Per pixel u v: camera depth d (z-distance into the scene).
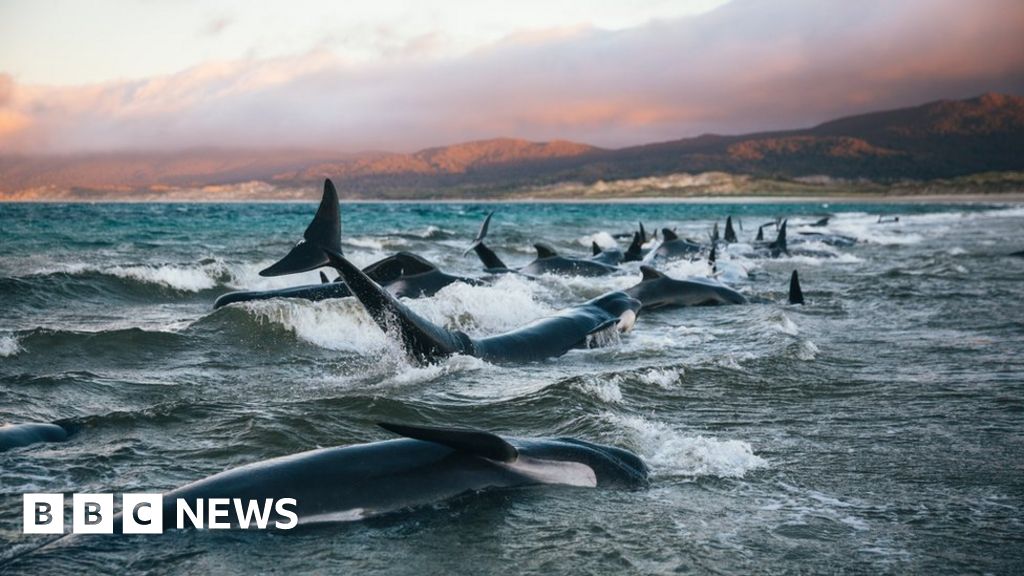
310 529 5.75
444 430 6.05
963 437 8.41
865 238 43.62
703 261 25.97
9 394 9.49
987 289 21.16
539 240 42.19
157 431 8.08
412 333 11.09
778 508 6.46
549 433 8.49
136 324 14.94
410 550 5.53
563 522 6.05
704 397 10.05
